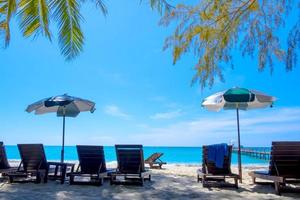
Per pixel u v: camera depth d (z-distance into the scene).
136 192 5.98
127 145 6.97
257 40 5.35
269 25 5.29
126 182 6.94
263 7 5.28
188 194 5.79
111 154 50.72
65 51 6.16
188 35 5.61
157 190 6.21
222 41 5.59
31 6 5.60
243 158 33.62
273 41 5.26
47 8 5.71
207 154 6.75
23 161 7.18
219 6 5.46
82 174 6.80
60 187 6.47
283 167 6.06
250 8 5.35
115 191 6.07
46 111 8.87
